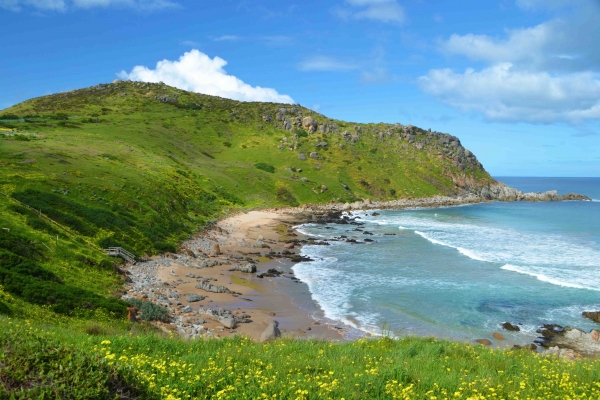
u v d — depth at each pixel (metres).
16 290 24.62
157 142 115.62
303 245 59.03
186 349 12.41
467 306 32.59
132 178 64.06
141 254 43.59
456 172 155.12
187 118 154.25
